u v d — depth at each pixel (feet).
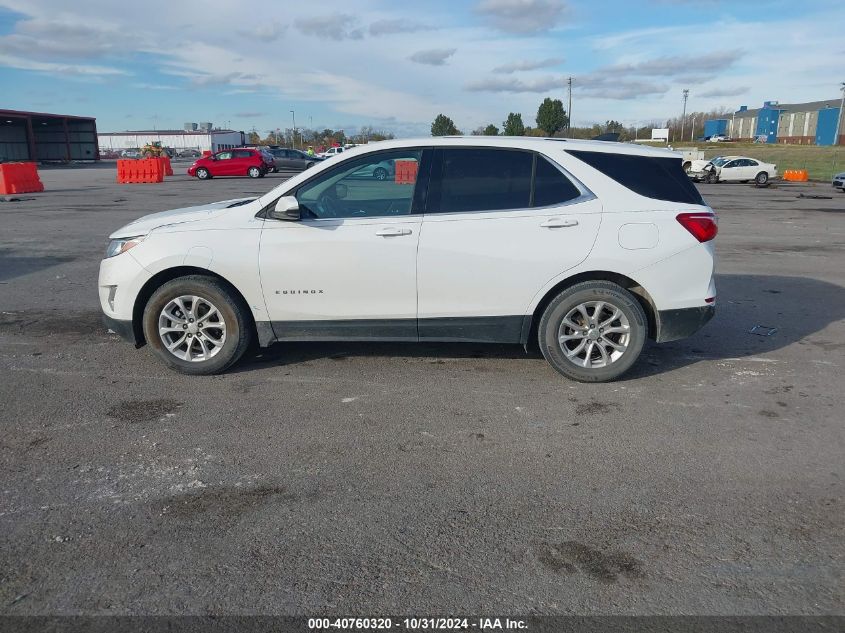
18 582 9.17
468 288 16.22
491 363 18.35
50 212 55.93
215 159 116.47
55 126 217.77
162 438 13.70
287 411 15.11
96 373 17.51
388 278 16.22
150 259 16.48
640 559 9.74
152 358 18.69
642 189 16.28
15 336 20.80
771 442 13.55
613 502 11.28
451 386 16.66
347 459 12.84
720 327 22.26
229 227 16.52
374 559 9.74
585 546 10.05
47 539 10.16
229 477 12.12
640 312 16.31
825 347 20.02
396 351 19.34
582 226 15.99
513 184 16.31
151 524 10.59
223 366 17.13
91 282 28.91
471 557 9.78
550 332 16.51
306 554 9.86
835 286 28.78
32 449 13.16
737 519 10.77
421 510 11.04
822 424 14.42
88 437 13.73
